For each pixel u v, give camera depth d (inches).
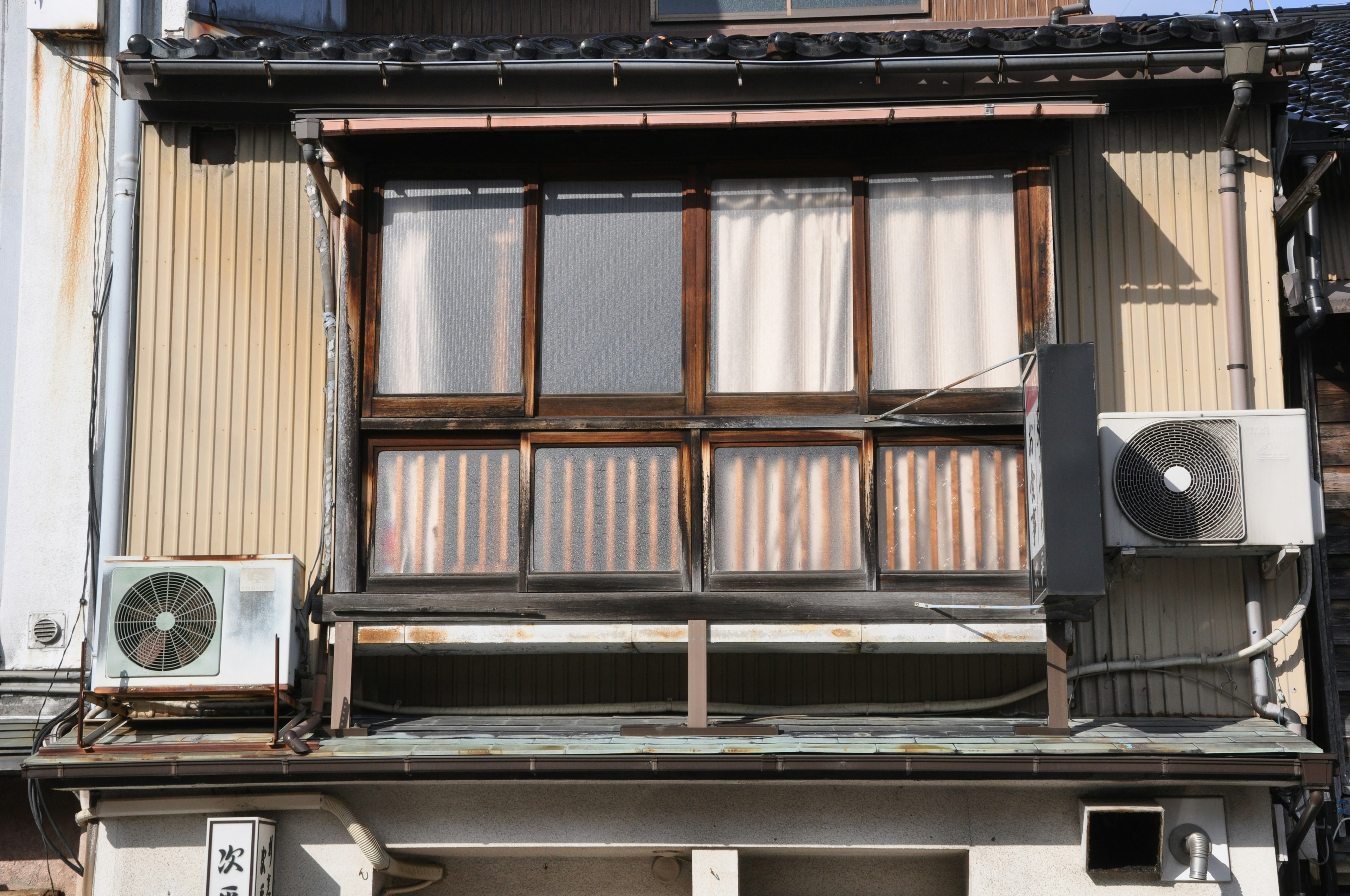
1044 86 335.0
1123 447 313.1
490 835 304.0
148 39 343.0
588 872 333.4
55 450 387.2
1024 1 439.8
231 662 312.5
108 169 400.8
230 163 369.4
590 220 335.0
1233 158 347.6
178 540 352.2
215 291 363.6
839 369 326.0
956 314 326.6
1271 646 327.3
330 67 335.3
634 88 335.9
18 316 393.1
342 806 302.0
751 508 320.5
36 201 398.9
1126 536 309.9
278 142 369.4
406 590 320.5
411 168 337.1
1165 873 295.0
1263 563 327.3
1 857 361.4
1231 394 341.4
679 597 312.7
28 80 405.1
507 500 324.5
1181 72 336.2
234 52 344.5
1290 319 375.6
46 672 372.5
